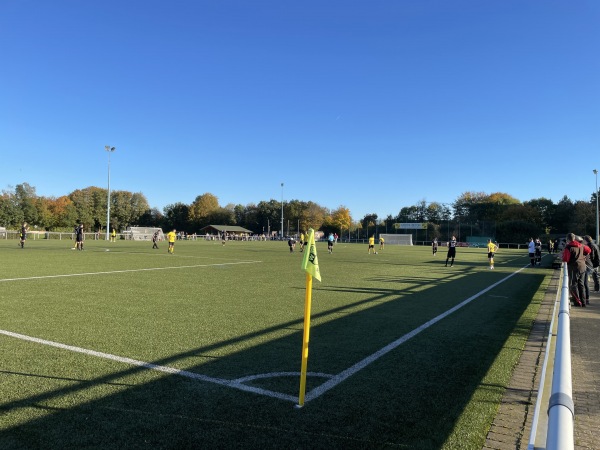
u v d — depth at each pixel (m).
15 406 3.98
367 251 42.56
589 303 10.85
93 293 10.55
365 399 4.32
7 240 54.06
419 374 5.11
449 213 110.25
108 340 6.25
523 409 4.16
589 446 3.59
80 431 3.53
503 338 6.96
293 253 31.84
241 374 4.95
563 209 82.44
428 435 3.60
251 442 3.41
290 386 4.62
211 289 11.67
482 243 72.94
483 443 3.48
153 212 122.25
